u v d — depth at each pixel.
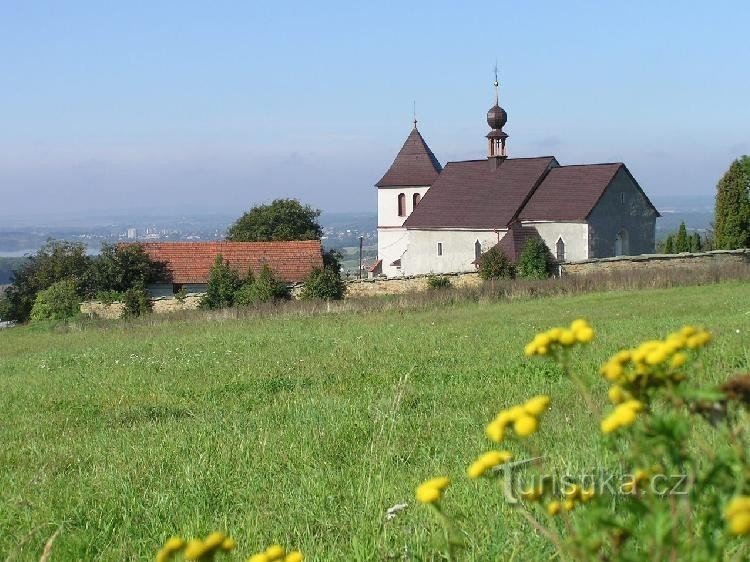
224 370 17.44
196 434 10.59
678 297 30.91
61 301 46.19
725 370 10.55
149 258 57.91
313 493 7.39
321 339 22.34
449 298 35.69
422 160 75.31
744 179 54.72
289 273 58.72
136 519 7.27
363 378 14.84
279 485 7.87
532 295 35.91
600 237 56.41
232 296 43.06
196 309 41.94
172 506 7.44
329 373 15.80
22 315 54.50
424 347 18.67
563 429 8.20
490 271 45.28
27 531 6.99
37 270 54.97
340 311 34.56
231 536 6.32
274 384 14.93
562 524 4.98
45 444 11.18
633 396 2.78
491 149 64.44
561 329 3.11
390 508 6.41
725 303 26.50
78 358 22.39
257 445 9.55
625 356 2.85
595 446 6.45
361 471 8.00
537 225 57.62
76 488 8.41
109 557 6.34
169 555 3.23
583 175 58.56
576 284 36.56
